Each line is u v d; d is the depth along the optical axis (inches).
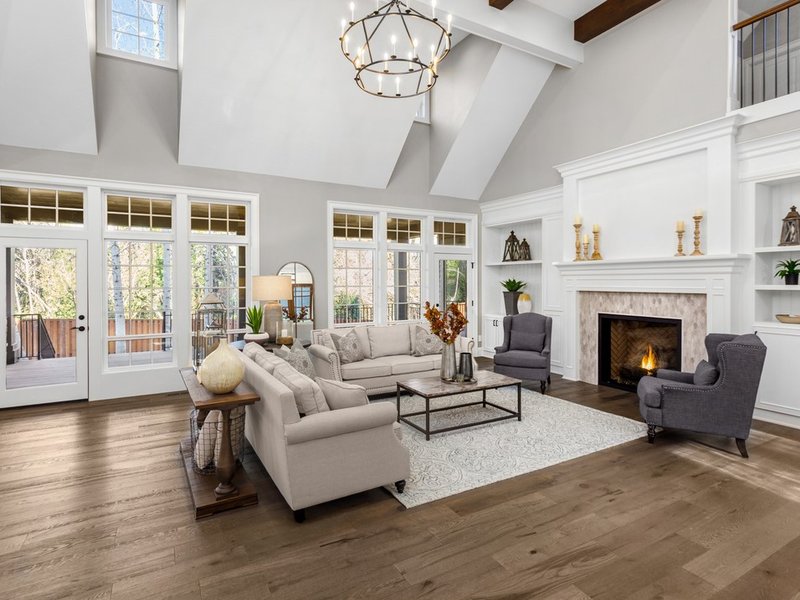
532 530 92.5
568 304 230.7
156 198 211.3
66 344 195.5
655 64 194.4
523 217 268.5
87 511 100.5
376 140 241.4
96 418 168.7
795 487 111.1
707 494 107.6
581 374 227.8
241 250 231.0
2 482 114.5
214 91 194.9
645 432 151.1
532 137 259.6
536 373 205.3
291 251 238.4
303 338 237.9
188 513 99.7
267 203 231.8
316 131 225.5
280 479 98.0
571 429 154.1
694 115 180.4
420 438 146.3
